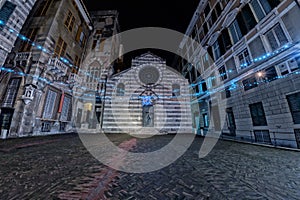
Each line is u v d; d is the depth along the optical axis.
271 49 8.62
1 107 10.70
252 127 9.62
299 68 7.04
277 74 8.07
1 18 8.99
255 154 6.09
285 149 7.05
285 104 7.61
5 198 2.39
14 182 3.02
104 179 3.33
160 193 2.74
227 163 4.74
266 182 3.22
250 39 9.98
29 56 12.23
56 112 14.38
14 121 10.70
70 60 17.02
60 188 2.81
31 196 2.48
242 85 10.66
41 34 13.23
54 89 14.06
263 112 8.88
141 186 3.02
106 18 24.12
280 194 2.69
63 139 10.34
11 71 11.91
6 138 9.61
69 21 16.69
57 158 5.00
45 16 14.18
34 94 11.71
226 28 12.88
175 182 3.24
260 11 9.41
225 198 2.56
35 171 3.70
